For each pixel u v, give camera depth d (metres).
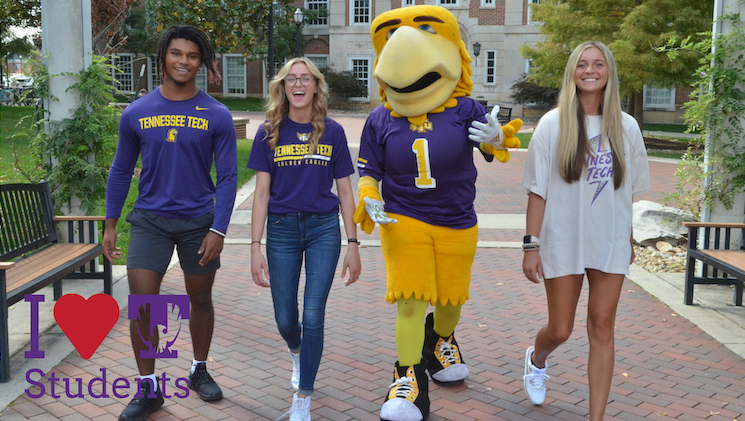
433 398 3.87
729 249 6.10
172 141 3.50
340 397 3.87
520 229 9.41
